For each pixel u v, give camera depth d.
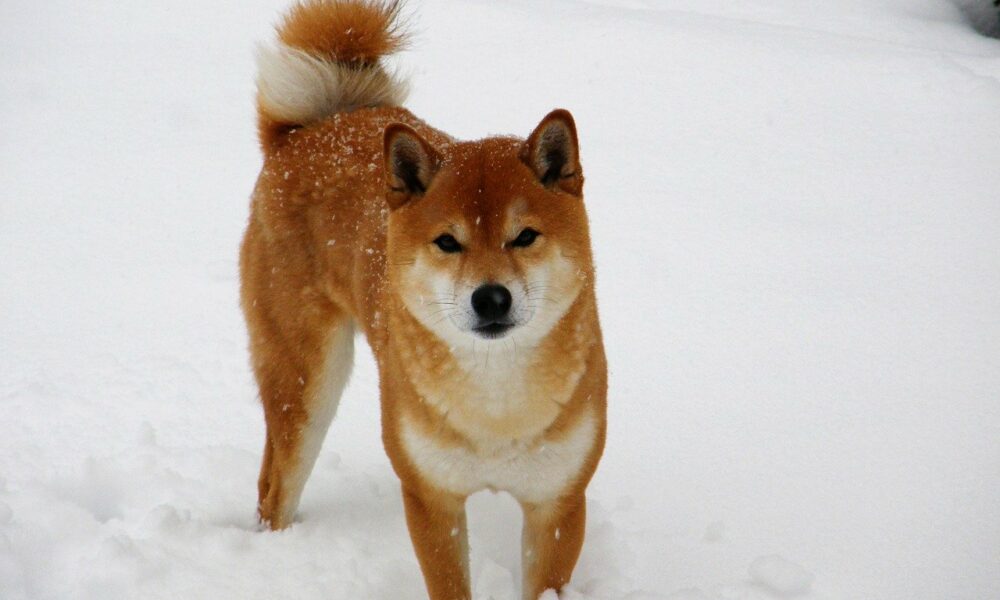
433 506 5.03
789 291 8.37
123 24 16.09
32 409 7.37
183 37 15.53
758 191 10.12
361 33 6.66
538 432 4.78
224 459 6.75
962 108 11.45
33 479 6.37
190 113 12.99
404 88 6.93
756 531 5.82
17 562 5.52
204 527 5.90
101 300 9.08
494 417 4.74
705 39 13.58
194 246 10.02
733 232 9.38
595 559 5.67
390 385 5.07
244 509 6.44
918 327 7.71
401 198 4.91
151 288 9.27
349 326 6.27
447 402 4.75
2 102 13.41
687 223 9.60
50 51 15.14
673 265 8.91
